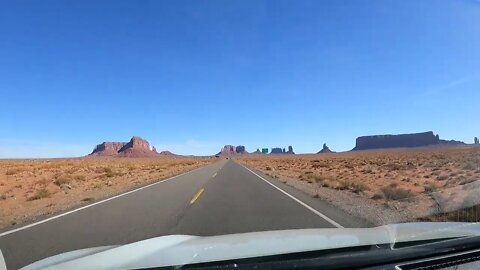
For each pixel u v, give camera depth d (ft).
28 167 190.80
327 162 231.30
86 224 40.24
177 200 59.57
